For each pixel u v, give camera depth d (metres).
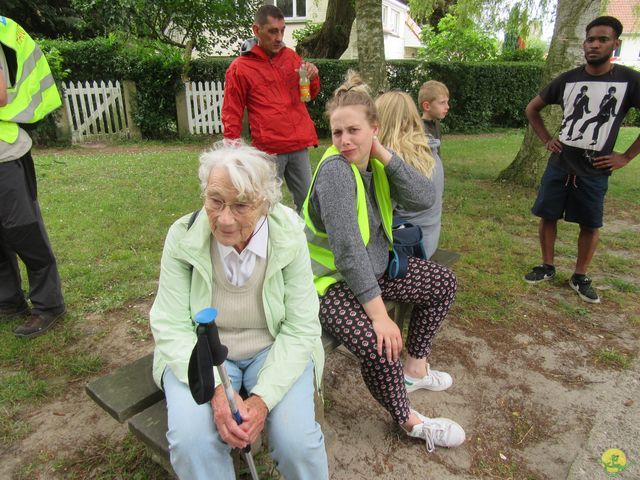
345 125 1.92
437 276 2.21
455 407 2.44
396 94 2.39
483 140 11.64
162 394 1.72
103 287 3.45
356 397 2.50
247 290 1.65
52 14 15.02
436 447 2.16
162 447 1.51
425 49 16.44
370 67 6.68
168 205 5.33
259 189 1.51
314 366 1.77
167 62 10.14
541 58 17.11
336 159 1.95
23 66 2.61
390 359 1.93
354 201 1.94
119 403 1.63
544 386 2.60
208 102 10.88
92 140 10.01
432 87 3.38
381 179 2.12
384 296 2.21
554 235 3.69
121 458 2.04
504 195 6.23
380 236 2.15
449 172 7.66
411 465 2.08
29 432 2.18
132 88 10.17
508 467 2.10
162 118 10.49
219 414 1.45
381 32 6.64
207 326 1.25
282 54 4.02
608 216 5.57
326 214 1.91
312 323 1.70
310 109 11.56
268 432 1.58
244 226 1.53
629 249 4.55
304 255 1.71
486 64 13.32
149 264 3.83
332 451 2.14
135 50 10.20
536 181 6.62
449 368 2.73
